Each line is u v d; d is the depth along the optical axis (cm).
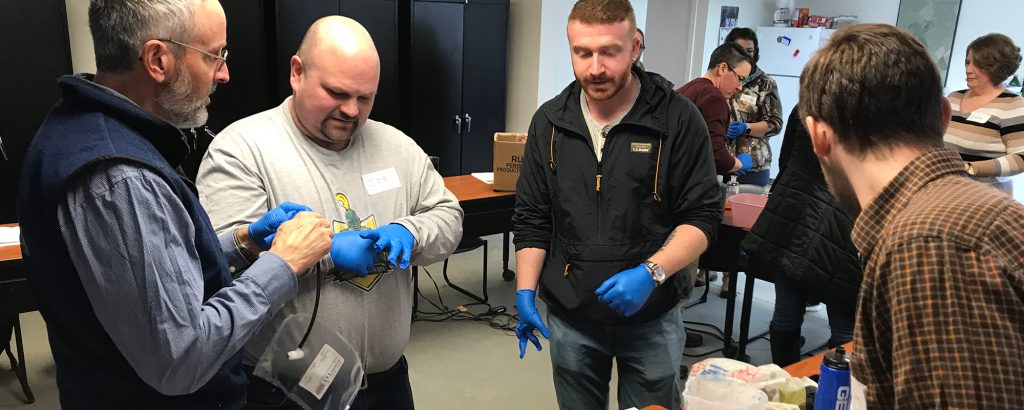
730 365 135
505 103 546
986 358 66
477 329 344
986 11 577
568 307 167
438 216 156
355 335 144
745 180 376
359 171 146
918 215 73
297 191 137
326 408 135
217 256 106
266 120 141
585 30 152
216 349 97
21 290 225
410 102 493
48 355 297
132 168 87
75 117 92
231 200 132
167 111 100
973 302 67
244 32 416
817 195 219
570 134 167
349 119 134
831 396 97
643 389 173
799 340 267
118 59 93
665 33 655
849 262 213
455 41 501
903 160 78
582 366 173
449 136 520
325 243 117
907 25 629
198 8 97
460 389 281
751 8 669
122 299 88
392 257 132
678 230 162
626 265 162
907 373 70
